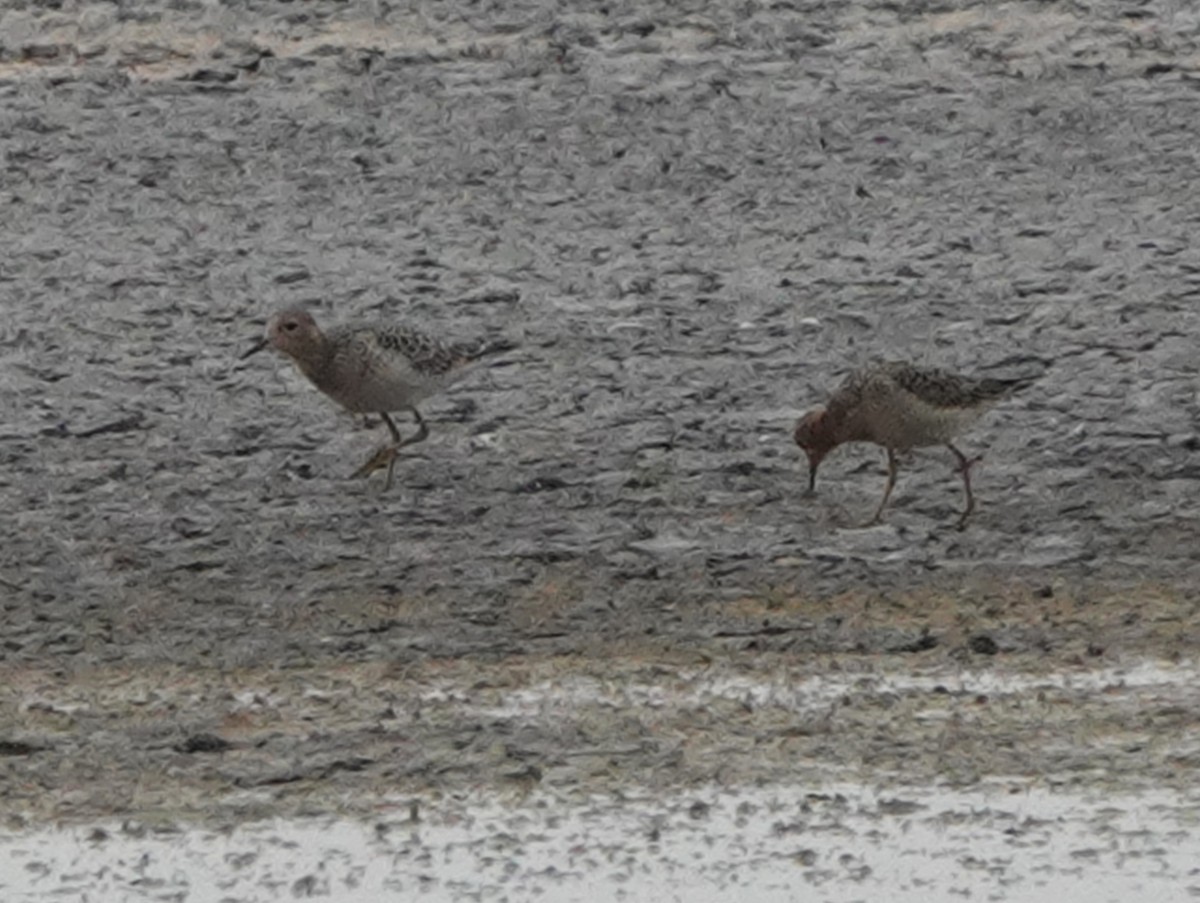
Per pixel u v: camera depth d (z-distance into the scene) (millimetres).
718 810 15234
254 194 27531
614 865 14648
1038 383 22734
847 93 29219
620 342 23922
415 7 30984
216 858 14844
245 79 29719
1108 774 15578
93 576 19469
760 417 22203
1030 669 17188
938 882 14391
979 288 25047
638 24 30469
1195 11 30594
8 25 30719
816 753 15953
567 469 21172
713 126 28641
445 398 22625
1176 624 17922
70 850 15000
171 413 22609
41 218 27047
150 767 16047
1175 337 23750
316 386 20953
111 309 24969
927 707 16594
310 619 18531
